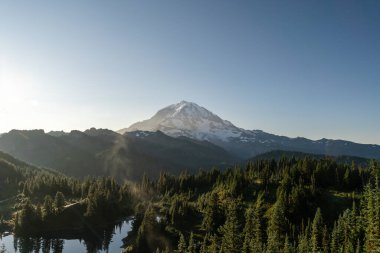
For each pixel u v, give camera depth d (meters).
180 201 182.38
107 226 196.88
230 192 178.88
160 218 172.12
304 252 107.88
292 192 154.50
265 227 137.12
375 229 94.12
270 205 159.00
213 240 124.12
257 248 110.19
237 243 118.50
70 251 158.38
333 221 141.38
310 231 126.06
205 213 161.75
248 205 164.25
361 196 150.62
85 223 193.50
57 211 195.38
